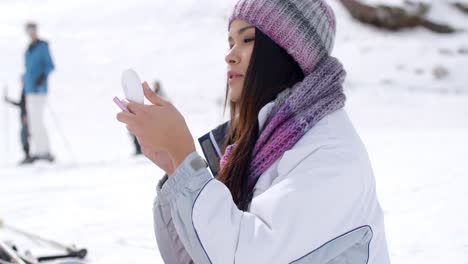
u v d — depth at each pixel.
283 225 1.43
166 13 26.19
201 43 23.44
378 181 6.63
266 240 1.41
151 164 9.33
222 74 20.61
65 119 16.56
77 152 12.42
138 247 4.29
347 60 21.81
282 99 1.70
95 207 5.97
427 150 9.52
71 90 19.14
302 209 1.45
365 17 24.97
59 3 28.94
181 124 1.49
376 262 1.62
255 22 1.69
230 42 1.84
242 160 1.71
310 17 1.67
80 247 4.07
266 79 1.72
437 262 3.65
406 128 15.47
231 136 1.93
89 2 28.11
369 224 1.55
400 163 8.14
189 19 25.62
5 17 27.64
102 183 7.54
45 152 10.14
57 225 5.14
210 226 1.42
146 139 1.49
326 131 1.59
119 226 5.03
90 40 23.98
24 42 23.44
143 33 24.45
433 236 4.22
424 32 24.56
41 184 7.57
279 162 1.59
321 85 1.65
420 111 17.34
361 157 1.56
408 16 24.48
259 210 1.47
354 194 1.50
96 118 16.67
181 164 1.47
